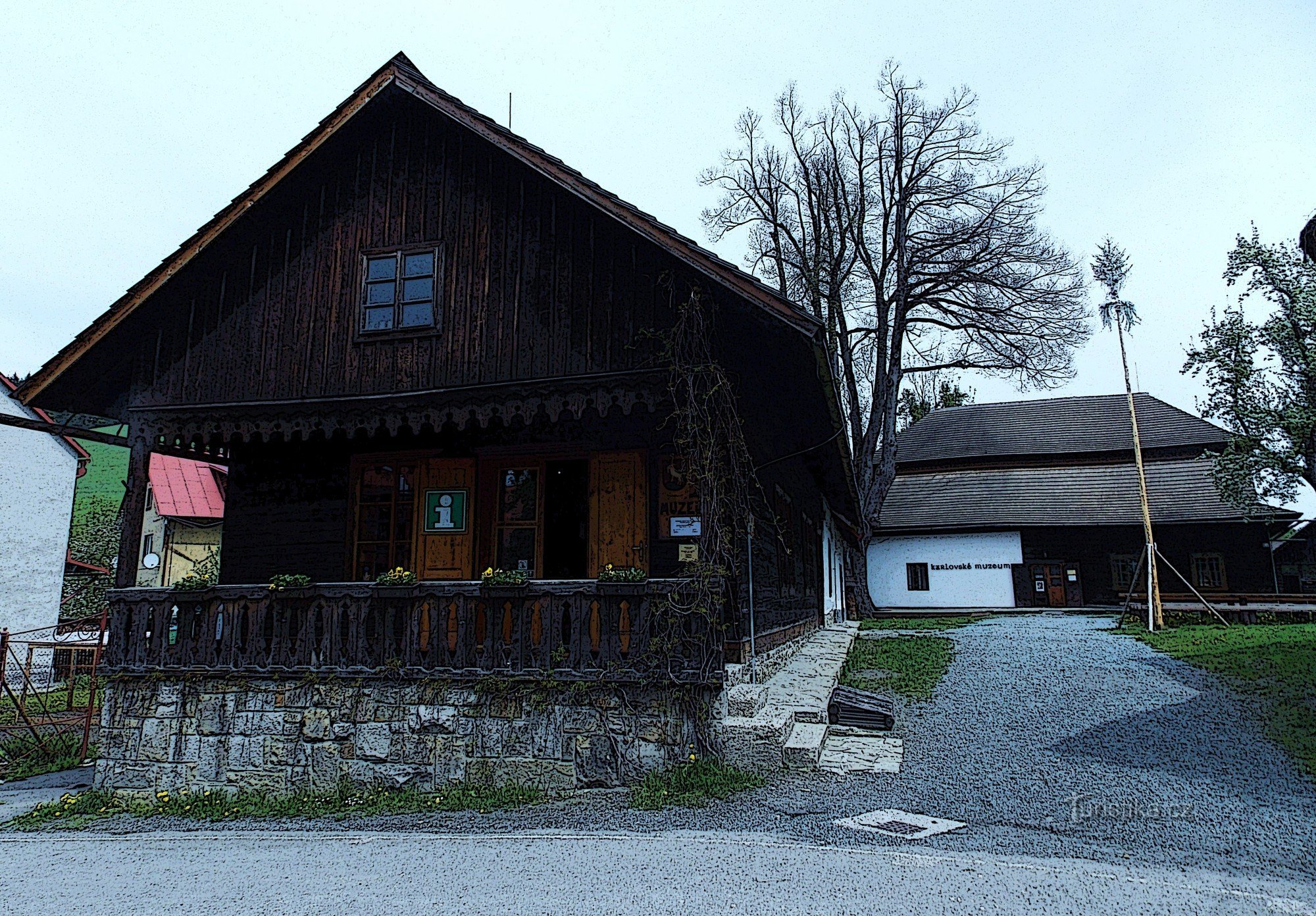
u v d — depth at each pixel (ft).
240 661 30.12
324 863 20.48
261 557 37.86
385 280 33.24
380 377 32.45
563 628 27.99
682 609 25.98
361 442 37.55
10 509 70.74
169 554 86.63
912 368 101.55
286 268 34.65
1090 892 15.56
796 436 38.88
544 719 27.07
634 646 26.37
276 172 33.40
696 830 20.81
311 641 29.58
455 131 33.73
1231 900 15.02
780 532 39.47
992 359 96.37
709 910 15.29
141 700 30.73
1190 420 107.76
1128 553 99.55
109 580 94.63
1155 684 38.19
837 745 28.43
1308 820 19.84
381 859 20.42
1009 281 93.66
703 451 26.84
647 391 28.96
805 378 29.50
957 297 97.91
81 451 76.48
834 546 77.51
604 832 21.35
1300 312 62.64
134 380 34.83
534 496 35.09
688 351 27.50
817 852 18.38
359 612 29.25
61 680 71.10
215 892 18.45
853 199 99.50
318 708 29.14
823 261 97.76
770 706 28.89
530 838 21.38
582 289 30.55
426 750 27.94
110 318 33.35
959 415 125.18
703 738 25.64
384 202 34.12
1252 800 21.54
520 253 31.73
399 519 36.65
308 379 33.27
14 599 70.08
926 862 17.44
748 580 31.09
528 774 26.91
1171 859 17.40
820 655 44.86
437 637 28.40
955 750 27.78
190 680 30.35
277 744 29.27
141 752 30.35
